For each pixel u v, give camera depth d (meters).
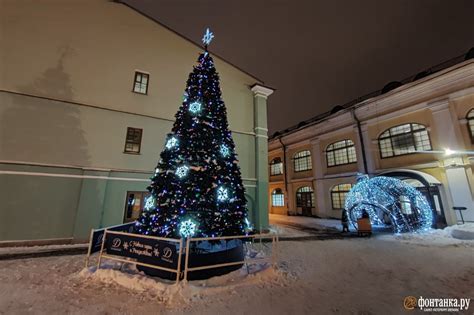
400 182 11.47
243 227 5.77
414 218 11.48
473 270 5.39
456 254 6.96
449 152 11.22
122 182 9.83
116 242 5.06
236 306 3.59
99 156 9.55
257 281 4.61
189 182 5.35
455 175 11.30
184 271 4.29
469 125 11.25
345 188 17.08
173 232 4.96
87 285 4.29
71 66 9.73
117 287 4.21
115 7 11.18
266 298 3.89
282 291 4.20
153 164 10.55
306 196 20.44
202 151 5.69
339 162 17.80
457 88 11.70
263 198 12.52
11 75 8.66
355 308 3.57
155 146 10.77
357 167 16.20
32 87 8.88
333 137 18.36
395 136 14.42
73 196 8.91
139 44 11.43
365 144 15.88
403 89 13.68
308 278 4.91
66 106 9.33
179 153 5.66
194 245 4.93
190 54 12.62
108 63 10.52
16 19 9.15
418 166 12.88
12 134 8.33
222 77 13.30
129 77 10.87
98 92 10.05
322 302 3.76
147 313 3.33
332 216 17.67
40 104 8.91
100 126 9.83
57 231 8.43
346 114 17.06
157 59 11.71
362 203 11.68
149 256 4.69
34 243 8.03
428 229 11.05
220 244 5.45
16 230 7.90
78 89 9.67
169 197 5.33
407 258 6.61
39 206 8.33
